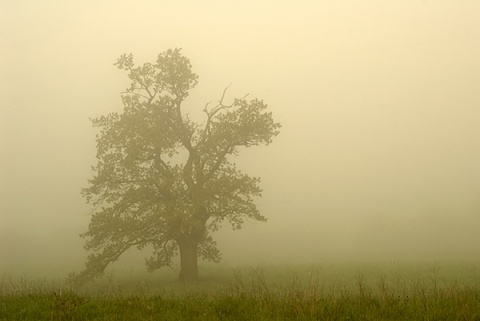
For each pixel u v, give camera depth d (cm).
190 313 936
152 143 2578
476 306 939
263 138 2705
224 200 2619
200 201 2527
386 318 871
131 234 2498
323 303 969
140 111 2688
